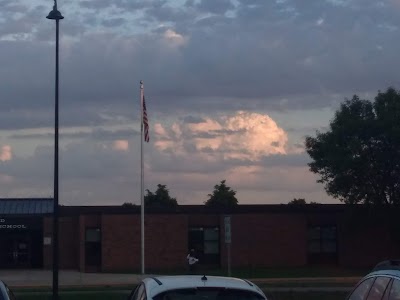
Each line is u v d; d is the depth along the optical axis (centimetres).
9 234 5750
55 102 2791
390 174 5072
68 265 5488
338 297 2967
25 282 4288
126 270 5134
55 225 2764
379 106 5078
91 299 2945
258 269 5234
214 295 980
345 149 5022
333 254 5466
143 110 4359
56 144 2786
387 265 1007
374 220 5306
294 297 2970
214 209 5362
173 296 969
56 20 2780
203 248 5350
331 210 5444
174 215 5259
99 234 5247
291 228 5384
